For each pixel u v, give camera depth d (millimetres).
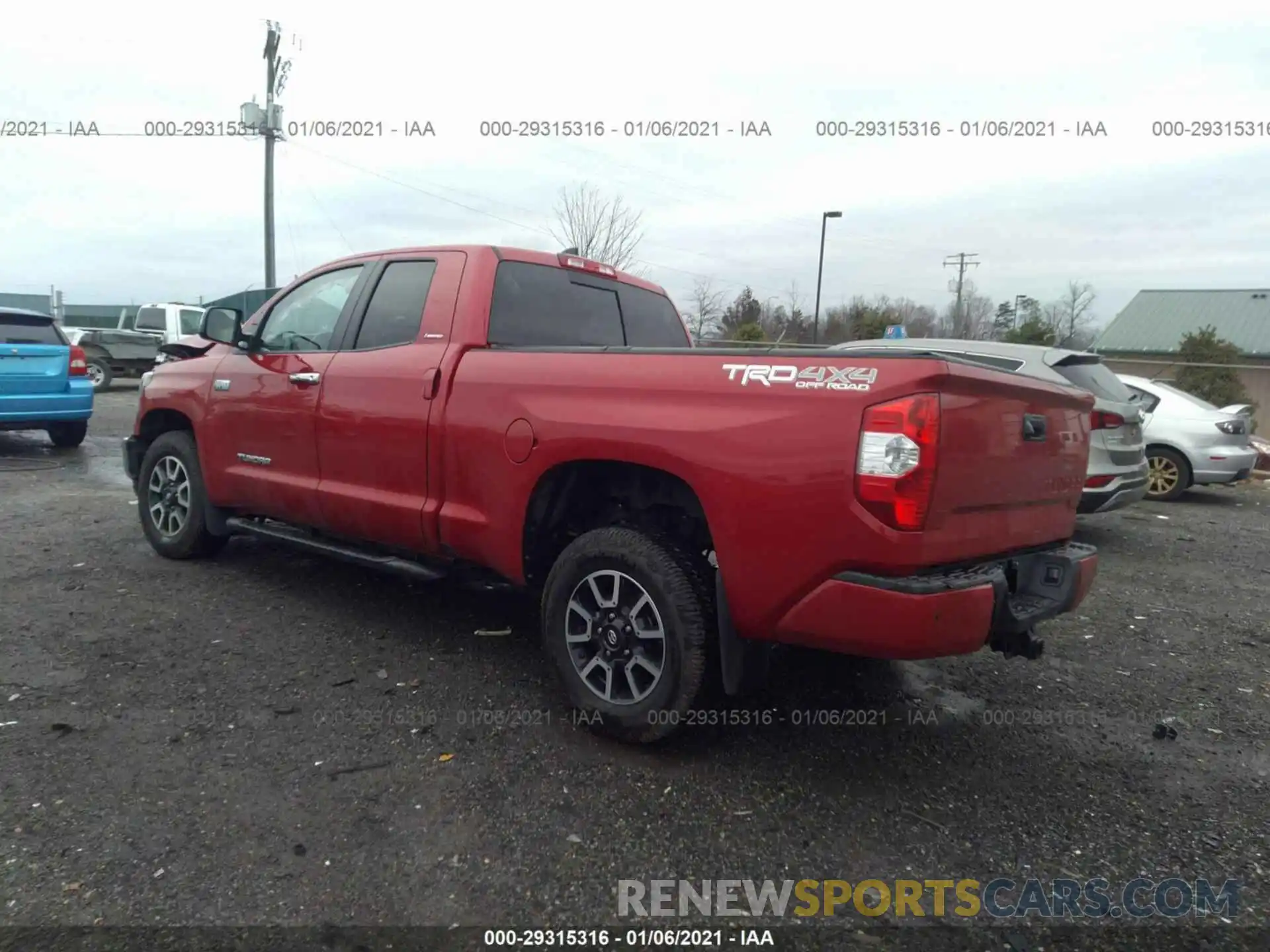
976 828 2799
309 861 2480
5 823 2594
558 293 4238
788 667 4094
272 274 25734
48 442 11477
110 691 3547
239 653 4004
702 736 3318
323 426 4223
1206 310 37000
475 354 3666
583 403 3211
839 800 2932
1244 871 2613
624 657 3193
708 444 2850
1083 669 4262
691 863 2559
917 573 2617
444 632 4375
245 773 2947
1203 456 9766
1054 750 3367
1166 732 3533
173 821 2648
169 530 5508
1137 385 10367
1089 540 7547
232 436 4828
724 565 2855
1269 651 4613
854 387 2607
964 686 3979
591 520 3629
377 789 2879
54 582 4980
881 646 2627
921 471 2508
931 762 3230
